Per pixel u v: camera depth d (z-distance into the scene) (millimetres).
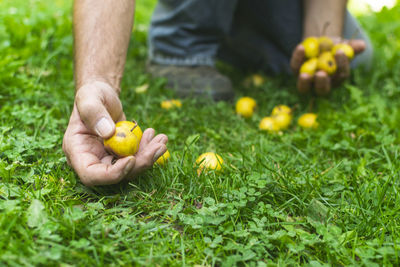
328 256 666
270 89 1201
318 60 1026
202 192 761
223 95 1122
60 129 901
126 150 699
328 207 748
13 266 619
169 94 1102
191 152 848
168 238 679
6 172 736
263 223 702
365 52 1268
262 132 979
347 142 906
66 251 630
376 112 1052
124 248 663
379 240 692
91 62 760
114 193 746
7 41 1117
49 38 1216
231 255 659
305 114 1031
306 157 882
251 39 1301
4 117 881
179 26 1162
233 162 856
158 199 741
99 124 693
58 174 760
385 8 1919
